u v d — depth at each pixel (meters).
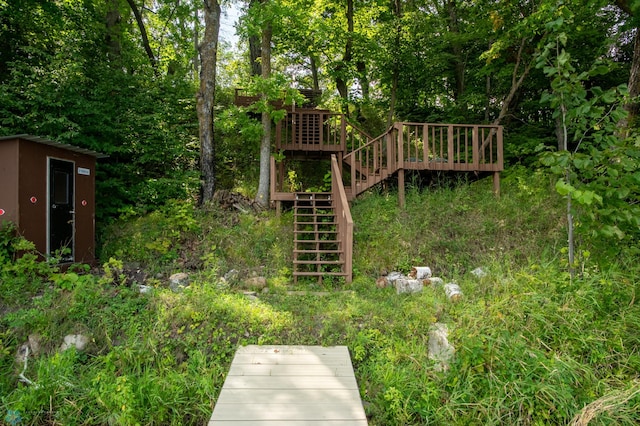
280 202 8.38
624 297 3.83
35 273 5.31
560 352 3.41
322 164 12.39
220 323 4.29
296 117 10.59
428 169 7.60
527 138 10.75
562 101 4.16
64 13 9.41
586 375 3.18
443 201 7.23
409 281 5.23
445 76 13.12
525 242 5.98
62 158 6.35
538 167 8.50
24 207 5.65
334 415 2.95
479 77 11.76
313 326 4.38
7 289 4.81
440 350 3.65
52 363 3.70
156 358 3.90
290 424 2.84
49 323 4.21
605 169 3.99
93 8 10.43
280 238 7.48
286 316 4.50
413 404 3.24
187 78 12.32
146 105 8.92
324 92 14.08
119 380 3.35
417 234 6.55
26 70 7.70
